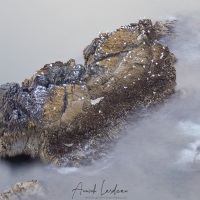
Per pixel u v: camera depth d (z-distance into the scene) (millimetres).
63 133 191625
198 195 169250
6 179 180625
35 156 189875
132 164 185000
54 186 175125
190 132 199625
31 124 191000
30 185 168750
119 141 195875
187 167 181750
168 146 193125
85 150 188750
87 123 195875
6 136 190375
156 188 173375
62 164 184375
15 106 195875
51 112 195125
